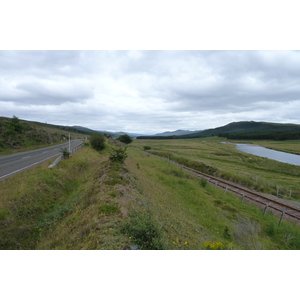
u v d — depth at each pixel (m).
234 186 21.62
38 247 6.79
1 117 60.66
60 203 11.21
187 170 28.09
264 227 11.62
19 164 19.20
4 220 7.83
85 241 5.88
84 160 21.92
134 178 16.28
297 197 21.14
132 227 6.41
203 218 11.88
